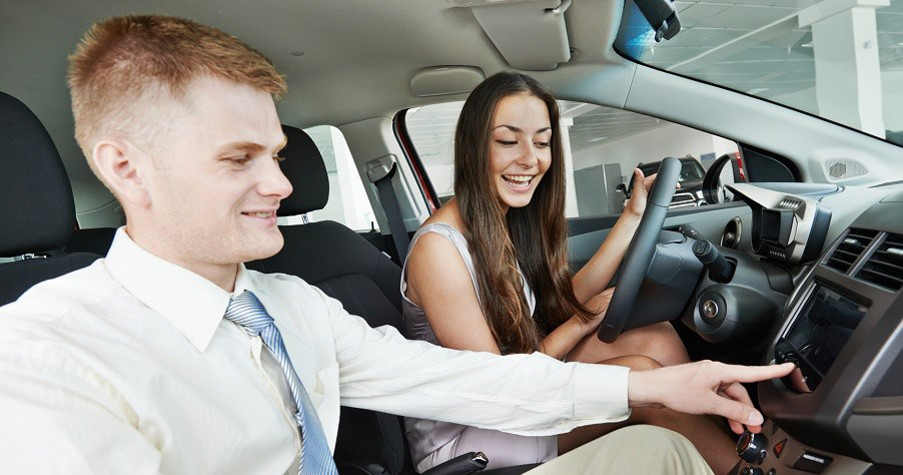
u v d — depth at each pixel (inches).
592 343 53.7
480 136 49.0
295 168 68.7
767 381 37.3
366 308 61.7
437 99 85.8
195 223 24.5
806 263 52.7
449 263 47.1
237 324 27.3
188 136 23.4
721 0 114.7
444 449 45.2
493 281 49.1
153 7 57.1
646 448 35.2
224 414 24.5
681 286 47.3
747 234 64.7
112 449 18.7
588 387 36.4
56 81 65.1
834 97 68.7
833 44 95.4
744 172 76.1
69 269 37.9
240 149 24.5
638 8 59.3
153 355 23.2
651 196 42.7
